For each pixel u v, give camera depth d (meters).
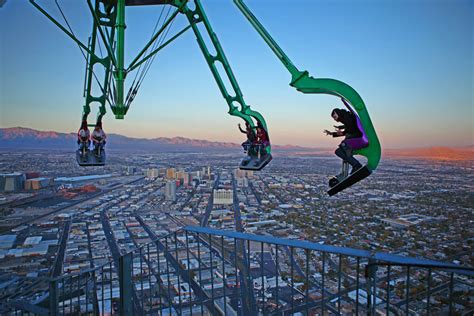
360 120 5.36
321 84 5.63
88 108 8.60
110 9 8.14
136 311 5.14
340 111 5.47
